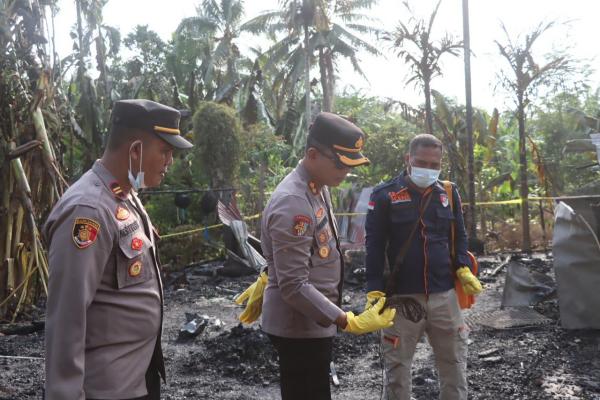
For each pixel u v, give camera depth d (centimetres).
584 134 1623
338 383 474
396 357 329
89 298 188
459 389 336
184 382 491
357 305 750
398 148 1612
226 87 2327
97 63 1745
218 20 3109
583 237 560
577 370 470
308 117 2283
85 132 1350
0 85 788
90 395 193
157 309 213
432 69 1233
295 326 261
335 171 259
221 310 782
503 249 1284
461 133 1531
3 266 777
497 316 638
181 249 1170
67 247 186
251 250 1065
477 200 1514
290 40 2691
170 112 211
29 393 478
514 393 433
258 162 1661
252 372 502
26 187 769
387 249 337
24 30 845
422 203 330
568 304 568
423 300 328
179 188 1394
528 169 1570
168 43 3791
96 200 194
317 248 261
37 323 720
